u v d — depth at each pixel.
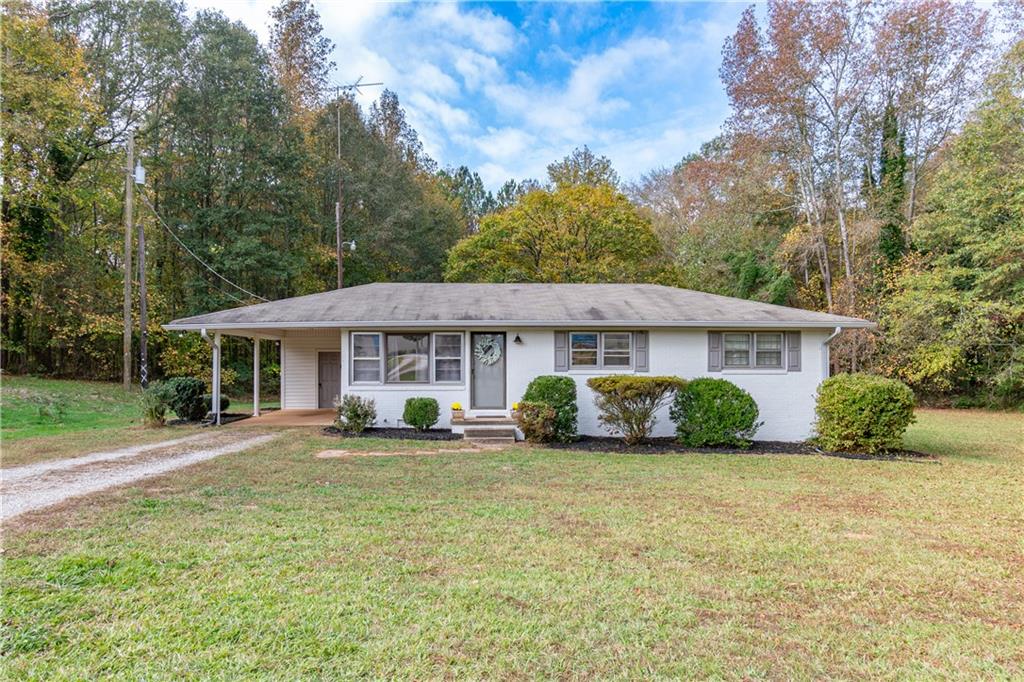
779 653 2.94
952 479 7.51
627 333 11.46
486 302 12.46
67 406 14.38
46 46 16.23
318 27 26.30
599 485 6.83
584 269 22.23
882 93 20.77
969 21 19.47
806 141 21.33
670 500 6.14
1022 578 4.04
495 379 11.72
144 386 17.00
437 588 3.66
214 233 21.86
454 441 10.39
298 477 7.00
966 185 17.86
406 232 26.92
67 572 3.83
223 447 9.36
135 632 3.05
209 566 3.99
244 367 22.89
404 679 2.65
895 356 19.06
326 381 16.06
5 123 15.62
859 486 7.01
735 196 23.62
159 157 20.58
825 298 22.25
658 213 31.02
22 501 5.68
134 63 20.09
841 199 20.84
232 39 21.55
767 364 11.41
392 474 7.27
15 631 3.03
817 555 4.45
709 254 25.22
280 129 22.45
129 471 7.27
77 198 18.23
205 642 2.95
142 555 4.16
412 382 11.65
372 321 11.02
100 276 20.53
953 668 2.83
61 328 19.30
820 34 19.75
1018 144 17.31
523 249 23.75
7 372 19.33
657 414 11.26
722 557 4.36
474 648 2.93
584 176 28.42
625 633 3.12
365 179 26.11
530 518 5.32
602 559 4.26
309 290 25.03
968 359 18.80
